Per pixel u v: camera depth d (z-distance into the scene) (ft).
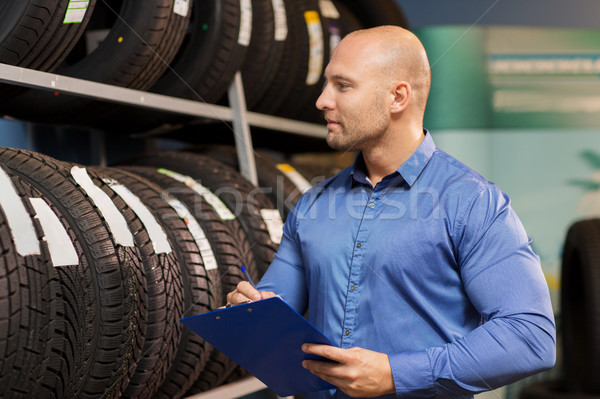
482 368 3.92
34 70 5.78
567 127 12.23
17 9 5.64
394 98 4.46
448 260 4.32
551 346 4.00
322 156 12.46
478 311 4.26
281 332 3.97
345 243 4.55
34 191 4.92
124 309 5.16
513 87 12.14
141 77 7.03
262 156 9.42
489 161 12.13
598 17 14.73
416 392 4.03
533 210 12.21
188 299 6.31
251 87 8.89
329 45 10.25
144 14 6.66
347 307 4.49
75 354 4.87
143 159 8.04
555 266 12.23
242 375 7.43
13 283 4.36
